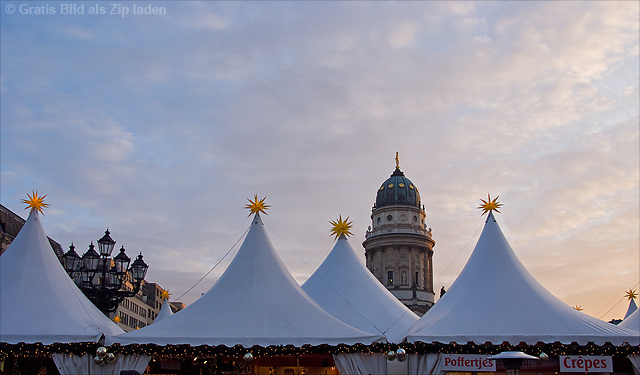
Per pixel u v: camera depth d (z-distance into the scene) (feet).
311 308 93.15
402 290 413.80
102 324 94.68
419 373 86.43
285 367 102.94
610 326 91.56
